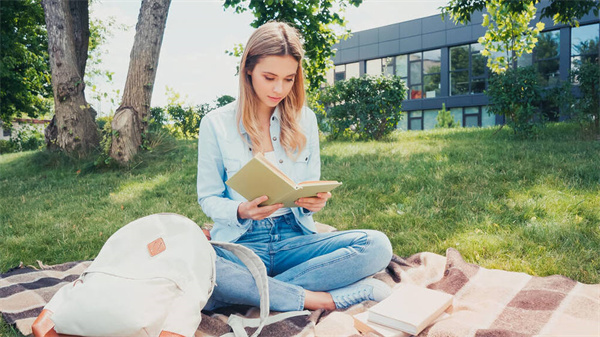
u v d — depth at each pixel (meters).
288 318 2.01
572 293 2.13
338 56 24.67
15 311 2.23
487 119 20.00
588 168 4.76
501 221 3.46
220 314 2.14
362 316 1.92
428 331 1.80
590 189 4.06
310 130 2.43
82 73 9.88
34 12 15.96
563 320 1.90
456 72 20.83
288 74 2.04
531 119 8.43
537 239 3.01
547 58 17.94
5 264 3.21
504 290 2.25
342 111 10.55
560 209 3.62
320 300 2.12
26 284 2.62
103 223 4.37
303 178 2.37
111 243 1.76
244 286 2.00
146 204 5.13
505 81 8.13
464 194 4.30
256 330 1.90
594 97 8.12
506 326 1.89
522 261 2.69
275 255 2.23
